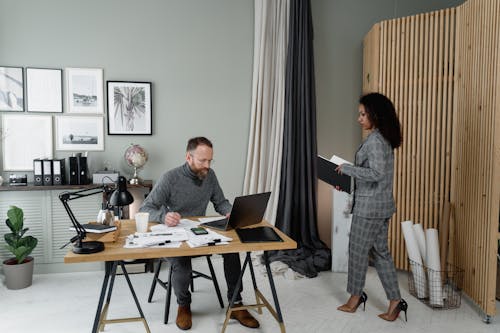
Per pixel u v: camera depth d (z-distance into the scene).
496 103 2.66
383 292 3.28
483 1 2.85
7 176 3.73
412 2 4.32
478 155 2.92
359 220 2.75
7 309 2.90
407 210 3.59
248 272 3.68
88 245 2.00
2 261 3.52
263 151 4.10
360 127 4.35
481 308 2.84
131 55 3.91
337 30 4.29
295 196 4.06
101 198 3.62
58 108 3.80
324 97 4.31
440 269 3.17
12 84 3.69
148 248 2.04
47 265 3.61
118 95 3.90
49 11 3.72
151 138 4.02
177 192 2.72
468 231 3.06
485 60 2.81
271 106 4.13
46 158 3.79
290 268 3.70
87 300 3.07
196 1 4.01
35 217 3.54
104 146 3.92
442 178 3.40
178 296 2.66
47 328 2.63
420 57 3.46
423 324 2.73
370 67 3.89
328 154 4.35
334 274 3.72
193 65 4.05
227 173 4.21
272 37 4.08
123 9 3.86
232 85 4.14
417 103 3.51
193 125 4.10
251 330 2.62
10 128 3.71
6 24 3.64
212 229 2.44
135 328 2.63
